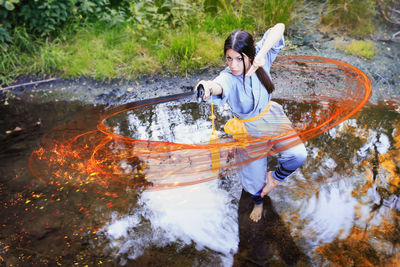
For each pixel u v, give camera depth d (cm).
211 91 225
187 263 259
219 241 274
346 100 427
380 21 583
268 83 248
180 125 408
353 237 270
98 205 309
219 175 328
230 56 227
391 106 427
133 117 430
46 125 424
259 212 293
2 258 268
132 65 520
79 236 283
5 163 360
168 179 327
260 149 266
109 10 562
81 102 470
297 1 624
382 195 304
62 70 524
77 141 390
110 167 346
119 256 267
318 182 320
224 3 584
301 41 561
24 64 538
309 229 279
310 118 394
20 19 559
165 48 541
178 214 297
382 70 488
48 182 335
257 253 263
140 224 291
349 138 370
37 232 288
